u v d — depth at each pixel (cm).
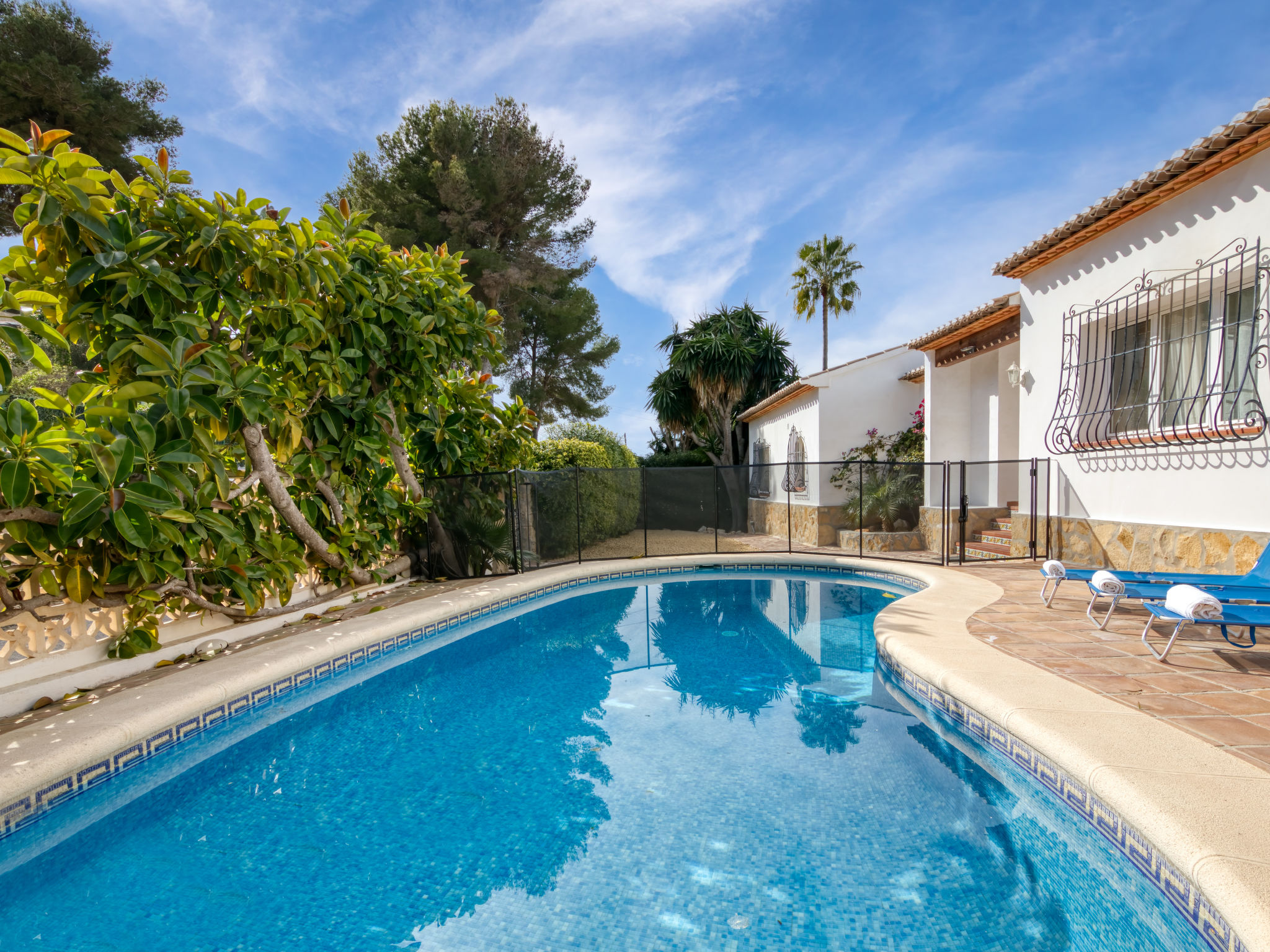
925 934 218
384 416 731
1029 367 824
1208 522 595
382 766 371
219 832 302
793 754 371
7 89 1323
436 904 245
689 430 2078
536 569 967
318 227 678
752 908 234
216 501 532
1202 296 605
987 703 340
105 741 328
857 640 641
